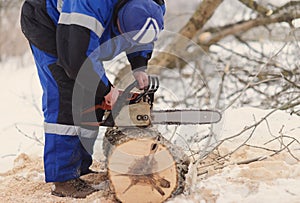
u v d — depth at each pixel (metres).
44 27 5.50
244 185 5.39
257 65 10.48
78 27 5.01
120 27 5.21
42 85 5.68
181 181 5.33
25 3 5.66
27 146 8.75
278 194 5.23
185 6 16.55
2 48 18.03
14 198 5.65
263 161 6.09
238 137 7.17
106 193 5.48
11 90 14.52
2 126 10.72
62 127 5.50
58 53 5.20
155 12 5.18
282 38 11.12
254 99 10.46
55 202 5.47
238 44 12.01
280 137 6.58
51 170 5.59
